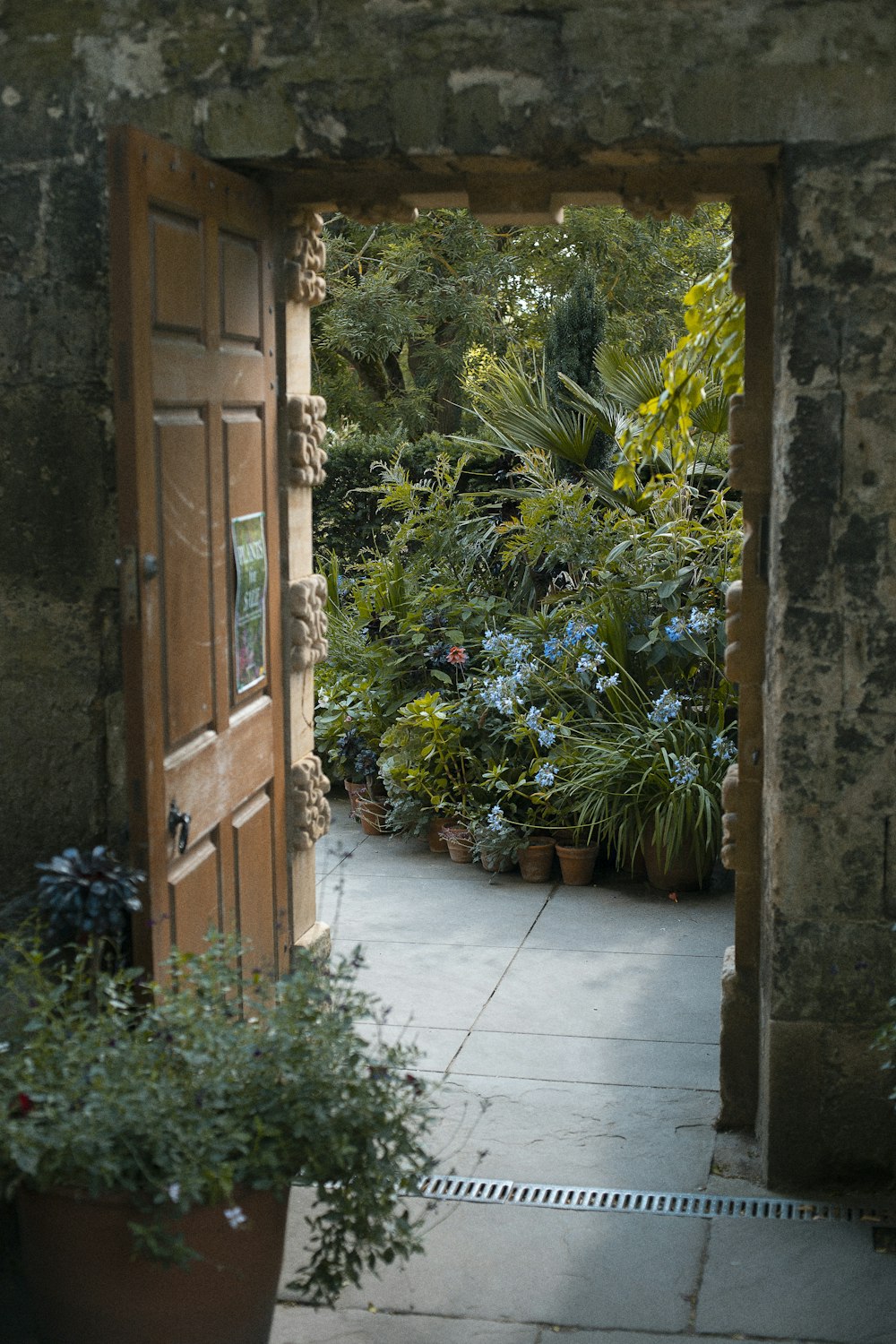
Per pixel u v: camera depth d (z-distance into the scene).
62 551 3.43
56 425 3.39
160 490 2.97
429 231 15.78
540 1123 3.83
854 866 3.32
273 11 3.27
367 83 3.25
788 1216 3.36
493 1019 4.54
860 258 3.13
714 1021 4.51
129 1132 2.51
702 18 3.12
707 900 5.74
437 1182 3.51
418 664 6.79
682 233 16.89
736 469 3.49
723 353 3.88
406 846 6.54
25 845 3.53
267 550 3.66
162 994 2.86
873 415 3.17
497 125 3.22
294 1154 2.61
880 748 3.27
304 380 3.96
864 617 3.23
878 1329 2.92
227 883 3.45
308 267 3.88
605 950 5.17
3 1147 2.50
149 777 2.93
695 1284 3.09
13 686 3.48
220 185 3.25
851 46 3.08
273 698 3.77
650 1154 3.65
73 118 3.33
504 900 5.75
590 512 6.69
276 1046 2.72
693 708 6.04
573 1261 3.18
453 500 8.02
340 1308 3.01
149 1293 2.54
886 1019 3.36
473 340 15.54
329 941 4.27
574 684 6.21
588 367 7.67
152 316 2.91
